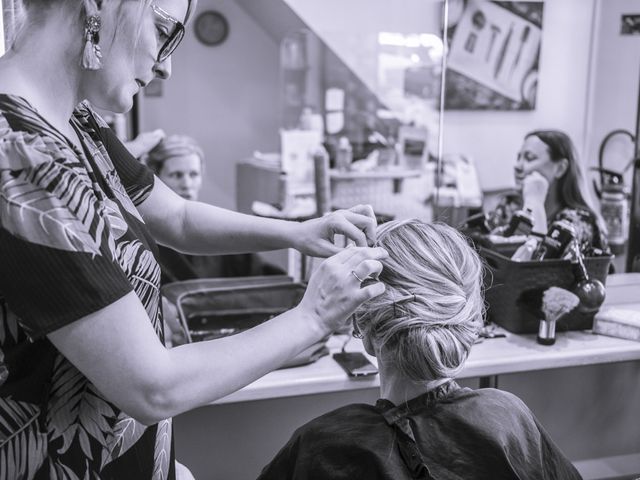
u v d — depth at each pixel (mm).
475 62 2047
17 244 758
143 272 958
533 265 1730
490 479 1053
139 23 821
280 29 4418
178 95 5484
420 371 1068
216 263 2326
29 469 896
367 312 1077
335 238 1229
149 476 1022
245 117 5676
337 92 3566
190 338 1641
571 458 2115
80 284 765
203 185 5668
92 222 788
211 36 5461
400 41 2385
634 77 2023
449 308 1063
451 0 2041
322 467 1100
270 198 4242
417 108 2766
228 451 1830
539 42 2014
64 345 780
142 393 792
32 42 824
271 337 849
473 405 1105
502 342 1721
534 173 2006
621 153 2014
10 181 757
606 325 1773
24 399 880
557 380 2053
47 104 840
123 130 3834
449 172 2113
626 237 2041
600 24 2002
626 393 2121
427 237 1114
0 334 847
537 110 2035
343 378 1517
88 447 932
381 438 1088
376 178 2996
